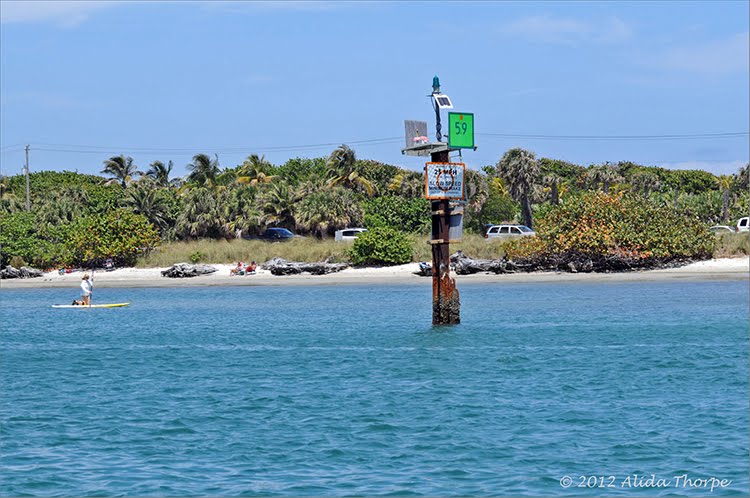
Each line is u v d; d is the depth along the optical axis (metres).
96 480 37.84
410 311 105.38
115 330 93.50
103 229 163.38
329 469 39.25
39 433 46.09
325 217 179.12
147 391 57.88
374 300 119.88
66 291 146.25
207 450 42.44
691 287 125.50
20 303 127.69
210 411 51.09
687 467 39.03
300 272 150.88
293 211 185.12
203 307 116.19
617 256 140.50
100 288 147.75
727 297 112.69
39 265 168.75
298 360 69.94
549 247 142.75
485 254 150.38
